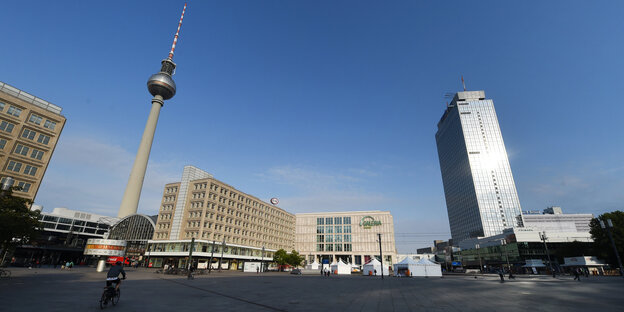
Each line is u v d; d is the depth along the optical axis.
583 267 62.44
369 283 36.06
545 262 86.88
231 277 44.03
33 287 19.91
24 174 51.16
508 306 15.35
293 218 137.38
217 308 13.83
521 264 87.56
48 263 70.44
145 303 14.72
